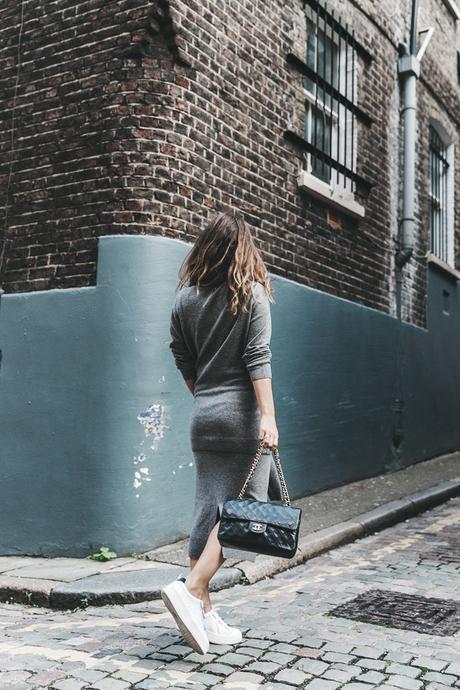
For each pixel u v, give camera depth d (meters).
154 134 4.93
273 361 6.07
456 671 2.74
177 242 4.95
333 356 6.98
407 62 8.52
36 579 4.11
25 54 5.45
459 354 10.48
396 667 2.78
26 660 2.87
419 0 9.08
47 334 5.04
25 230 5.29
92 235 4.98
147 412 4.74
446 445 9.73
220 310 2.87
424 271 9.27
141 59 4.98
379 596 3.84
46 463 4.92
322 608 3.62
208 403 2.87
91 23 5.17
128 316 4.76
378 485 7.18
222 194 5.46
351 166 7.48
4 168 5.45
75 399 4.86
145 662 2.83
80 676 2.68
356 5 7.60
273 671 2.73
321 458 6.74
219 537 2.64
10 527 4.99
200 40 5.30
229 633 2.99
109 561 4.54
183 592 2.73
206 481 2.88
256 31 5.98
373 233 7.92
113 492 4.66
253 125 5.88
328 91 7.02
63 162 5.16
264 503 2.67
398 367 8.34
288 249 6.33
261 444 2.75
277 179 6.18
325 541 5.00
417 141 9.16
